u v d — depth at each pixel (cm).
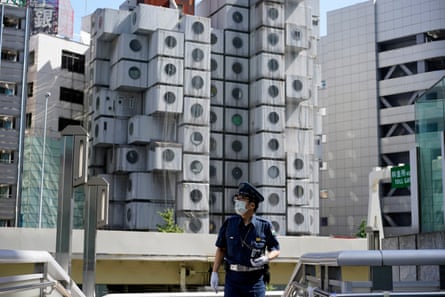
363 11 8894
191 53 6306
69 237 806
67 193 820
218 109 6588
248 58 6850
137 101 6412
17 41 6216
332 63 9106
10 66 6162
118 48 6334
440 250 392
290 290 650
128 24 6462
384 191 7994
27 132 6838
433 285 462
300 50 6925
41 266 587
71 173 818
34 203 6388
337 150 8856
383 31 8694
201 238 2772
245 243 518
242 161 6619
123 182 6219
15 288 481
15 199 5978
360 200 8494
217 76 6656
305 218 6481
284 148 6525
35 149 6538
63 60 7100
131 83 6222
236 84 6731
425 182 1488
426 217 1481
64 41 7144
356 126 8712
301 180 6550
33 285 535
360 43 8856
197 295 1017
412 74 8356
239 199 524
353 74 8862
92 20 6738
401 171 5125
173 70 6128
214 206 6359
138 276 2703
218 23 7019
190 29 6359
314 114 7162
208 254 2770
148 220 5925
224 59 6744
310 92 6869
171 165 5962
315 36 7538
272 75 6606
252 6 6881
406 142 8219
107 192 917
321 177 8975
